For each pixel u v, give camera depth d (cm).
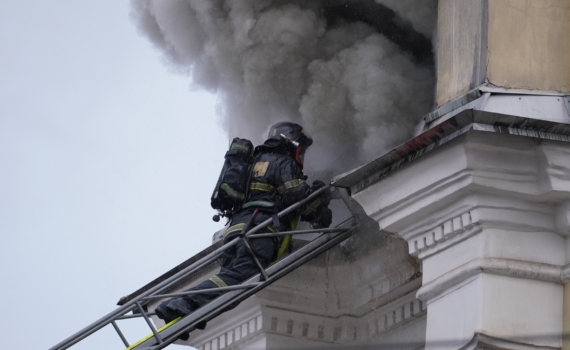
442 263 1429
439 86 1520
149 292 1680
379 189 1491
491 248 1364
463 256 1394
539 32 1466
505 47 1449
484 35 1450
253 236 1664
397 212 1480
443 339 1381
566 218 1369
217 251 1678
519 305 1345
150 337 1633
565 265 1372
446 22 1538
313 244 1683
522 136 1342
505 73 1436
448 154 1380
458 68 1487
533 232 1384
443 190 1402
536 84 1433
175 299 1653
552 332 1346
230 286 1631
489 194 1373
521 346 1326
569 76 1445
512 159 1362
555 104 1420
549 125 1341
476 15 1477
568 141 1352
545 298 1360
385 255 1678
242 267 1672
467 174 1362
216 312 1636
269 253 1686
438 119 1458
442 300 1410
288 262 1666
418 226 1462
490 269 1346
